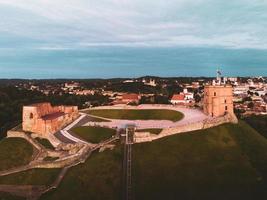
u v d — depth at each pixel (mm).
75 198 77688
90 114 152625
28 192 80750
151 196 79812
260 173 92438
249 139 110250
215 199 80000
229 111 129250
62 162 90062
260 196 81625
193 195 81438
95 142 107688
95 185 81625
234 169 93188
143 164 91812
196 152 100250
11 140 115750
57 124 124438
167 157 96188
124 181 83312
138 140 103750
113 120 138000
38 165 90375
